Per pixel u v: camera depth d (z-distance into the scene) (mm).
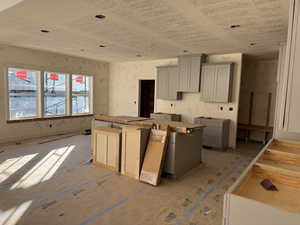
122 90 7637
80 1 2395
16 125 5371
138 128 3277
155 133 3352
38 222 2123
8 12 2785
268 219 988
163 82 6199
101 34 3809
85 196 2693
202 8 2529
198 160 4051
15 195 2650
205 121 5285
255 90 6398
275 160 1870
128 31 3566
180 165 3455
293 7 873
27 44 4906
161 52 5352
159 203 2586
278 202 1200
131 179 3262
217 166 4023
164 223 2188
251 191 1339
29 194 2686
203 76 5465
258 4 2383
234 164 4152
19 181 3057
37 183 3014
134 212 2369
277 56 5484
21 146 4852
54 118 6184
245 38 3826
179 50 5047
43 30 3656
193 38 3920
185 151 3582
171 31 3502
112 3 2436
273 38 3758
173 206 2527
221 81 5195
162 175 3459
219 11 2609
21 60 5301
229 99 5270
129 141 3342
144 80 7520
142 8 2570
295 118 898
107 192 2822
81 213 2309
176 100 6246
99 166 3777
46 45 4941
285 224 948
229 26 3174
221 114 5531
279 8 2473
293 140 2424
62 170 3541
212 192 2920
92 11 2699
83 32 3705
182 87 5785
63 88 6504
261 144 6004
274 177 1519
